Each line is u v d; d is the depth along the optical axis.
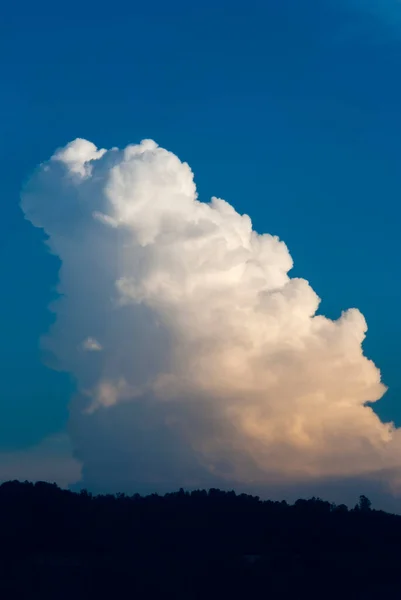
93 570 106.44
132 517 120.62
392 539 124.12
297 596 109.94
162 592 105.25
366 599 112.12
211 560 110.75
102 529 115.56
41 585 104.62
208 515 122.75
